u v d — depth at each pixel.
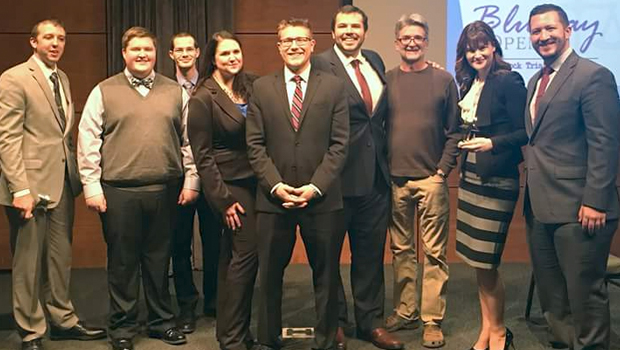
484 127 3.59
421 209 3.95
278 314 3.65
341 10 3.74
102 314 4.54
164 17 5.46
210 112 3.54
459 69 3.70
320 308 3.53
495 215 3.55
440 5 5.47
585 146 3.32
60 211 3.95
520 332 4.12
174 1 5.48
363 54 3.87
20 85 3.73
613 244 5.69
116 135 3.78
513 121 3.53
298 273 5.50
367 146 3.73
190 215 4.25
